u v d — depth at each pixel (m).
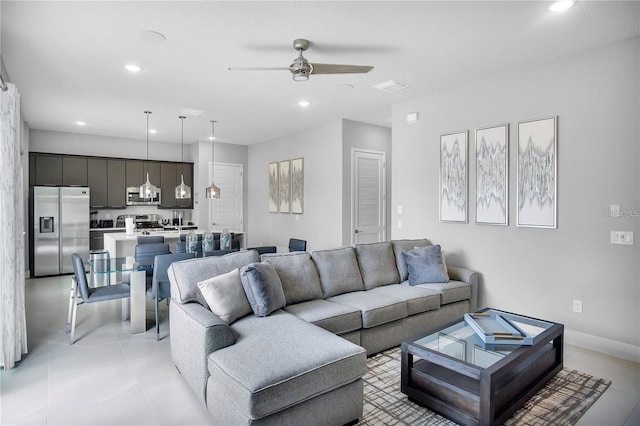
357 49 3.40
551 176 3.62
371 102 5.13
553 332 2.71
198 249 4.63
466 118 4.35
